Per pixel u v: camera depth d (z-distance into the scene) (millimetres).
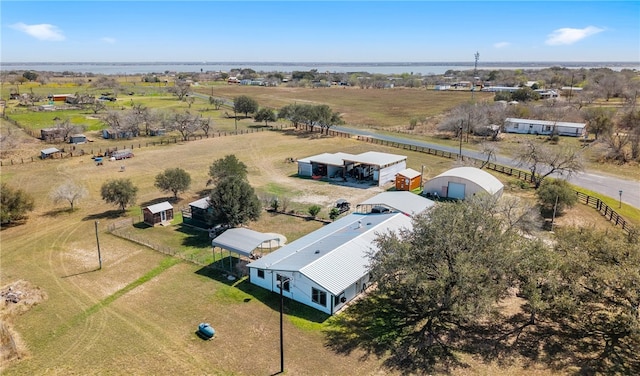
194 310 32094
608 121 91125
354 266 33719
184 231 48156
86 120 123062
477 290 25781
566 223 46688
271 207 53969
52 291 35312
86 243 45219
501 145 88250
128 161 79375
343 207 52531
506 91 164750
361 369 25438
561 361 25781
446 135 101688
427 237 28094
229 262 40000
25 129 106312
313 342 28094
